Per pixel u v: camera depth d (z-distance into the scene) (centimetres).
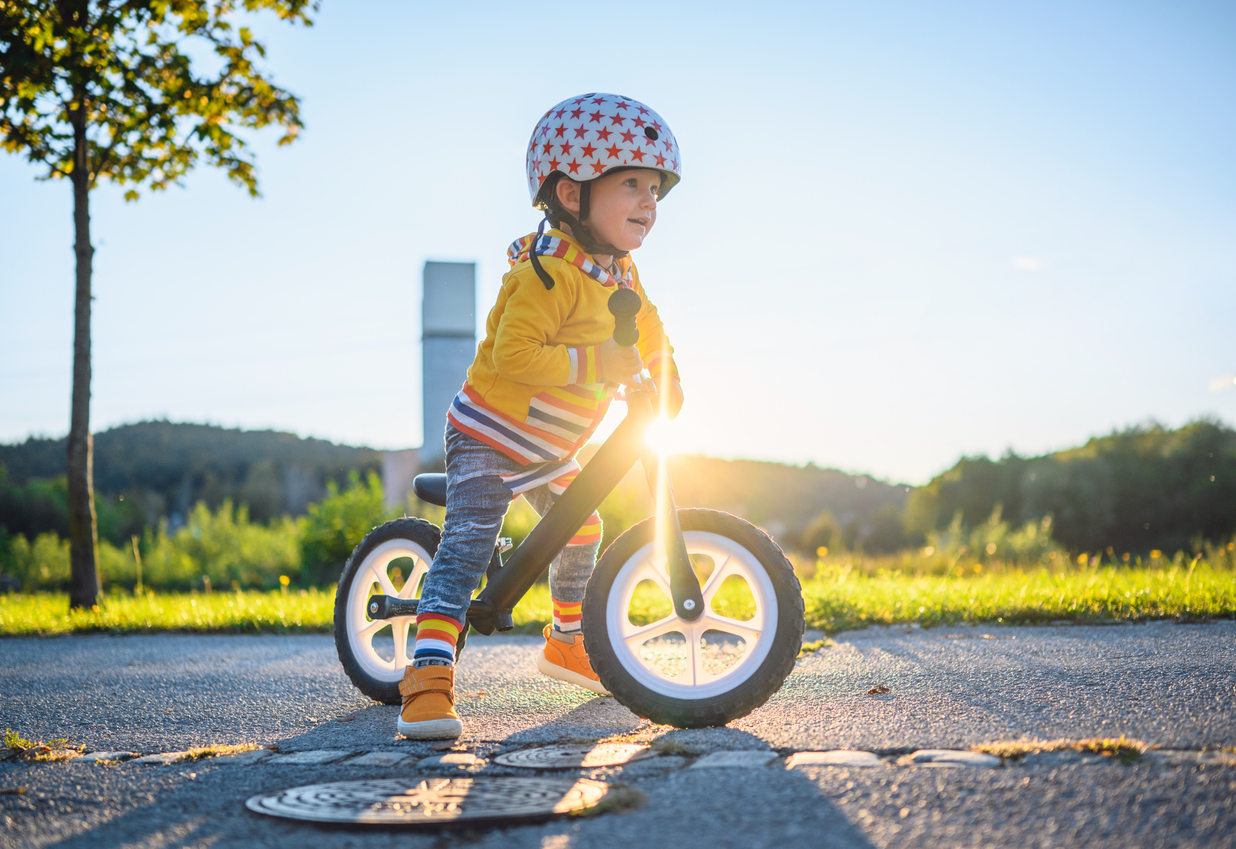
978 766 166
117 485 4656
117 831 154
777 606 218
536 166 232
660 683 218
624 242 233
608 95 232
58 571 1647
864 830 137
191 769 194
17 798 176
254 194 645
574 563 261
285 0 614
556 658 265
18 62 546
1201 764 160
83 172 616
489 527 229
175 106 600
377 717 253
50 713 273
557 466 239
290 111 634
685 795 157
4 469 2803
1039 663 279
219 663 371
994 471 3328
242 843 145
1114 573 570
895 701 232
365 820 150
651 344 253
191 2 592
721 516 227
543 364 216
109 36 574
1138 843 129
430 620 222
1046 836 132
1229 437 3020
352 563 284
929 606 414
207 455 4900
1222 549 762
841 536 3647
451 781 174
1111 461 3122
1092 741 174
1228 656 279
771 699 244
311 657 380
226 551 1318
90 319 627
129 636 492
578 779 171
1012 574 678
